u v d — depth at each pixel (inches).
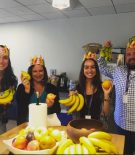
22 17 199.9
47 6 158.7
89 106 77.7
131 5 160.9
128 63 76.4
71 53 208.8
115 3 154.3
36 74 81.7
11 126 129.7
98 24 196.9
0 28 233.3
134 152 76.4
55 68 215.8
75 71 209.5
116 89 77.4
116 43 192.2
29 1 145.5
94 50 128.6
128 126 72.7
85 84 81.0
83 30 202.4
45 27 215.6
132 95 71.7
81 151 40.6
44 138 44.2
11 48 230.5
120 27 190.1
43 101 80.5
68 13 184.5
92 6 161.9
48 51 216.8
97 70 80.8
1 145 50.8
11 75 81.5
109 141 45.6
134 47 74.7
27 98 80.5
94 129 48.8
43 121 57.8
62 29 209.8
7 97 76.9
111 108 82.4
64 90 188.1
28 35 222.5
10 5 155.7
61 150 43.3
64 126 67.4
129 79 73.4
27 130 50.4
